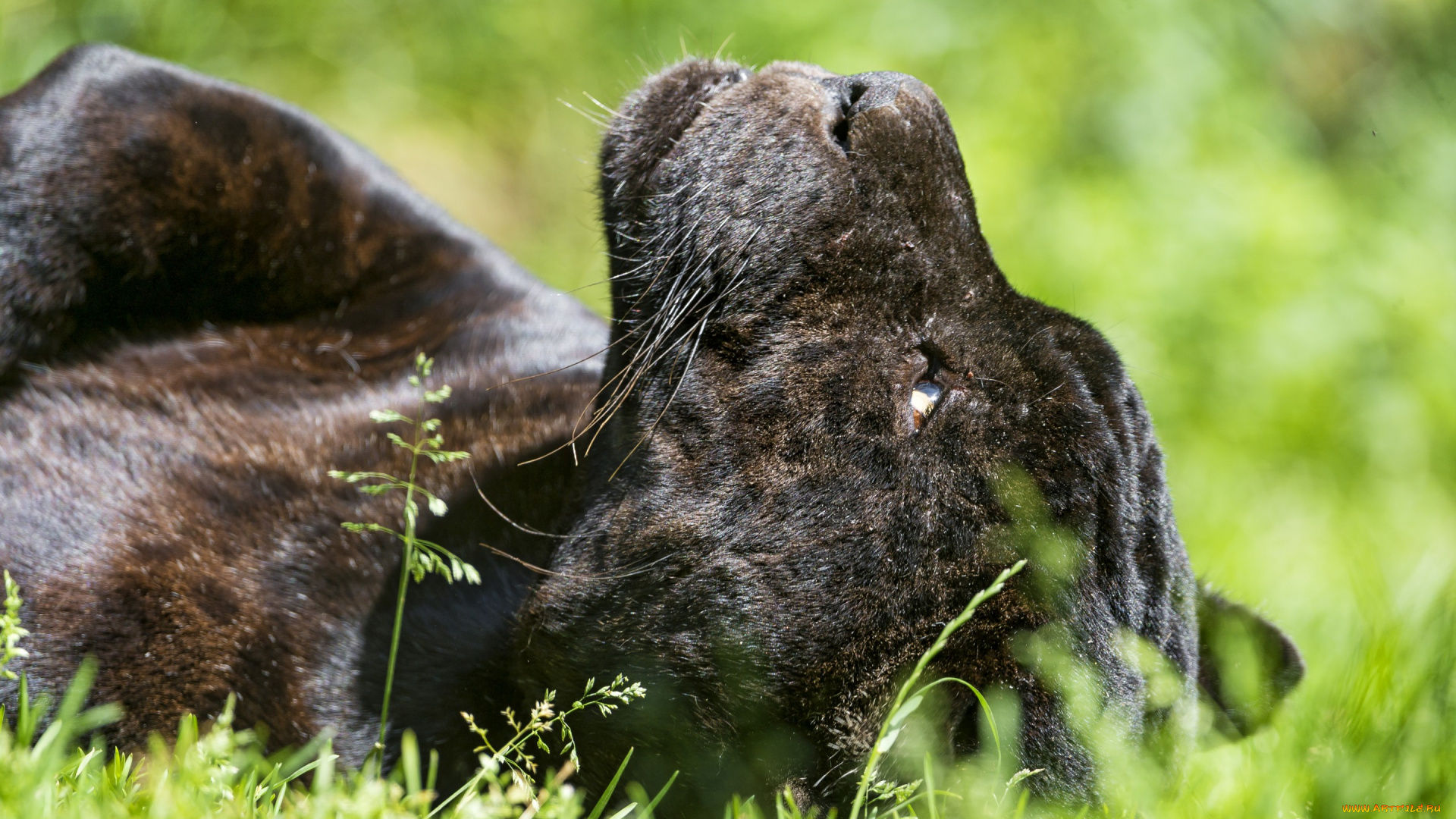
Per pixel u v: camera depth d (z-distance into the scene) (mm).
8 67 15336
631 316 6156
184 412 7328
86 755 5418
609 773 6086
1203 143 19703
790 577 5703
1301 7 22453
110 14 16141
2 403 7258
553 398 7824
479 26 18812
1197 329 18141
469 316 8281
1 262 7270
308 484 7074
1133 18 19828
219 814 4625
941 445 5785
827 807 5863
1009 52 19297
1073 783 5906
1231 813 6863
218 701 6363
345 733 6453
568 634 6008
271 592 6645
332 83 17672
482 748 6367
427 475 7195
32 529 6516
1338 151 22500
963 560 5750
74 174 7453
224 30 17094
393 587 6746
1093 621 5871
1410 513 17469
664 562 5824
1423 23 23594
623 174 6309
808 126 5922
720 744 5859
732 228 5863
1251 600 11844
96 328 7773
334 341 8016
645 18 19203
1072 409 5973
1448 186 22016
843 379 5777
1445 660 8484
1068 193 18516
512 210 18406
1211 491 16281
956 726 5855
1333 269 19297
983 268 6141
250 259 7930
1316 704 8156
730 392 5828
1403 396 18594
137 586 6426
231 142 7840
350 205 8242
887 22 19250
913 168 5938
